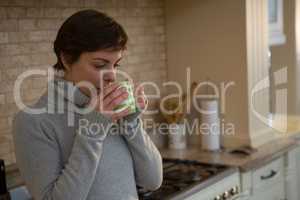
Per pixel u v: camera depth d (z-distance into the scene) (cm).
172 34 279
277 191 263
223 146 270
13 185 198
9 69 199
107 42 115
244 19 253
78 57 118
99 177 122
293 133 292
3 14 195
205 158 248
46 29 213
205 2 265
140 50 265
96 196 121
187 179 207
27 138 116
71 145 120
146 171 135
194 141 278
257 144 264
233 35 258
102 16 118
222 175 214
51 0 215
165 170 224
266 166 249
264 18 263
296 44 319
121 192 124
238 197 229
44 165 116
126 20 255
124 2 253
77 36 116
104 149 124
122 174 126
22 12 203
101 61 118
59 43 120
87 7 233
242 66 257
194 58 273
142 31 266
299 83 322
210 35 266
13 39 200
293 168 276
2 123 198
